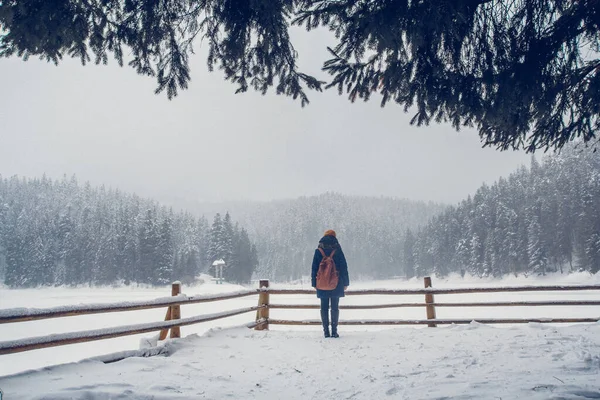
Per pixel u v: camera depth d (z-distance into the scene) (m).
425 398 3.62
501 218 87.12
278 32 4.02
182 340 6.13
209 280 90.44
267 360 5.38
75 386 3.67
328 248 7.37
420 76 4.26
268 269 140.75
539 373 4.27
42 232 98.38
